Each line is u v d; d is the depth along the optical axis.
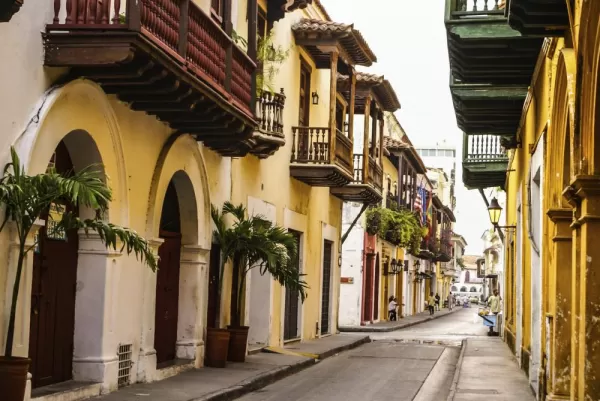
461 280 157.50
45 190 9.70
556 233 12.73
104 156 12.80
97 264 12.96
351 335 31.36
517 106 19.59
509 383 17.34
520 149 21.23
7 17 9.45
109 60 10.96
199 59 13.67
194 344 16.92
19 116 10.54
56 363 12.45
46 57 11.06
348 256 41.81
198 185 16.92
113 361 13.16
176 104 13.58
